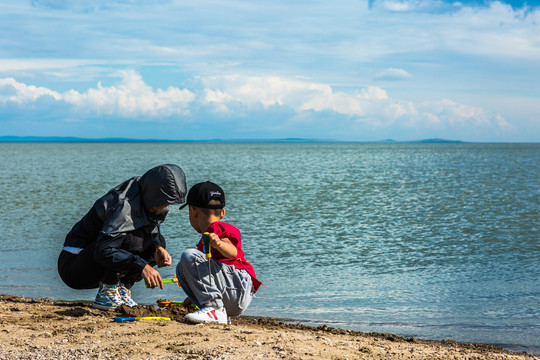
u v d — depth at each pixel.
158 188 4.46
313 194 25.62
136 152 116.44
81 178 34.16
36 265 9.55
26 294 7.54
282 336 4.32
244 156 93.31
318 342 4.23
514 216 18.25
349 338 4.91
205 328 4.33
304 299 7.62
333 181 34.88
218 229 4.34
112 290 5.05
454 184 33.19
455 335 6.02
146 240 4.77
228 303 4.59
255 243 12.61
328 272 9.55
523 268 10.02
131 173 39.84
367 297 7.75
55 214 16.86
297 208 19.91
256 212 18.62
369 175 41.91
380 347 4.39
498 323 6.49
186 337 4.07
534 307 7.30
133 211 4.50
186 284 4.64
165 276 8.66
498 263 10.50
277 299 7.60
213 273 4.48
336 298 7.69
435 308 7.21
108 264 4.36
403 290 8.23
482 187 30.97
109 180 32.47
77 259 4.68
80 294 7.63
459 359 4.15
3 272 8.94
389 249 12.00
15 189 25.69
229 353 3.68
